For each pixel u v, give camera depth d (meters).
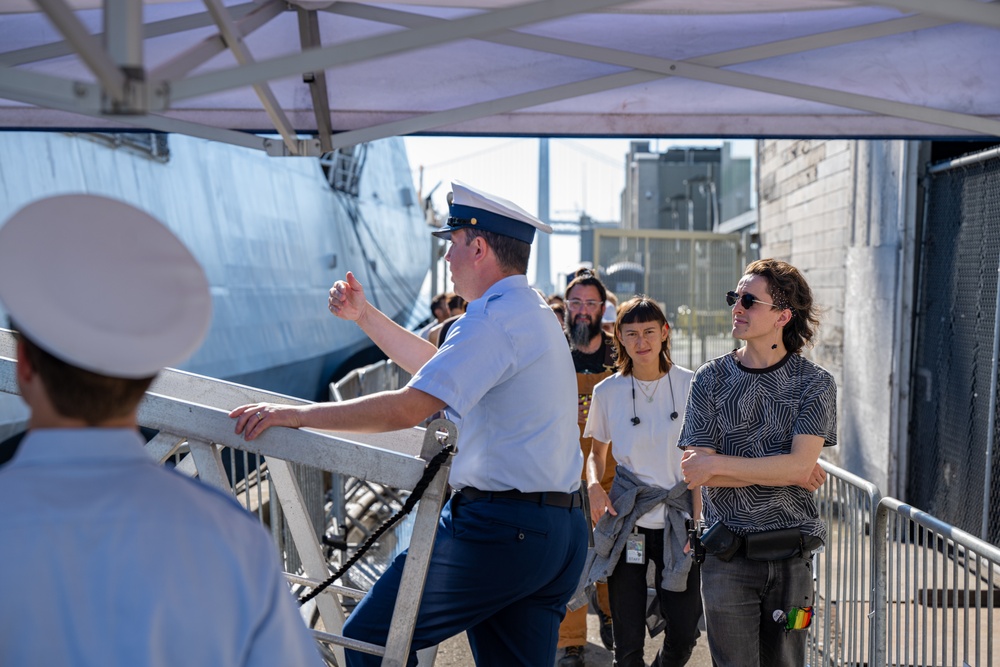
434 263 21.44
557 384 2.71
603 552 3.97
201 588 1.25
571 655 4.50
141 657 1.20
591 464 4.21
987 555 2.96
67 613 1.19
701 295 15.81
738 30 2.89
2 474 1.25
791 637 3.24
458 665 4.91
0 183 6.84
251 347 11.21
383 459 2.37
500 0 2.77
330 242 15.48
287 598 1.38
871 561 3.76
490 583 2.63
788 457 3.04
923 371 7.14
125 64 1.47
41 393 1.28
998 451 5.98
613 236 15.83
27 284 1.22
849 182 8.38
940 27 2.79
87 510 1.23
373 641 2.56
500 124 3.34
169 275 1.32
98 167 8.26
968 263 6.47
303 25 2.76
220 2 1.94
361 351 17.75
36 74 1.48
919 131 3.25
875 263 7.72
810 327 3.22
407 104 3.24
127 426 1.33
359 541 7.02
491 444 2.66
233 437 2.40
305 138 2.90
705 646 5.18
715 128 3.35
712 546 3.16
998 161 6.12
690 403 3.28
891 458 7.32
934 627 3.34
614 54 2.81
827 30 2.86
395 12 2.75
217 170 10.89
